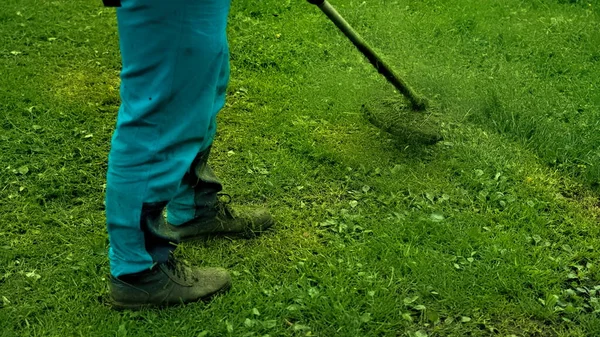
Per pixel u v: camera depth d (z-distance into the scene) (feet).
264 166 8.95
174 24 5.76
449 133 9.55
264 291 7.09
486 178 8.77
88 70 10.85
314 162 9.05
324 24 12.14
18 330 6.64
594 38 11.79
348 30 8.34
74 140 9.25
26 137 9.20
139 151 6.13
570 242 7.85
